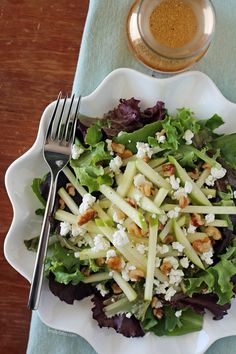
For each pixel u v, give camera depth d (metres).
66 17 0.49
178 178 0.43
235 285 0.44
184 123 0.43
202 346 0.44
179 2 0.44
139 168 0.42
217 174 0.44
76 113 0.42
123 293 0.43
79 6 0.49
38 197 0.44
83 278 0.43
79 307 0.44
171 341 0.44
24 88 0.48
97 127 0.43
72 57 0.48
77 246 0.43
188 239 0.43
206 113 0.46
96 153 0.42
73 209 0.43
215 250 0.44
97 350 0.43
